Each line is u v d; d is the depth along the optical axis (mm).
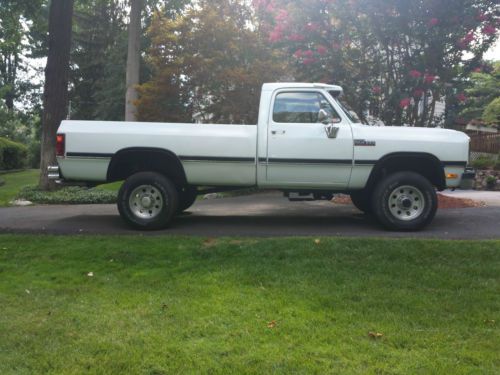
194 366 3176
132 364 3211
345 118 7105
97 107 27000
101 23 30516
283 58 11766
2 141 24516
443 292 4465
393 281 4742
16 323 3863
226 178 7176
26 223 8023
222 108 14047
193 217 8727
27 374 3102
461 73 9961
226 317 3939
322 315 3977
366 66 10117
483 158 19125
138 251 5789
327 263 5277
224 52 14297
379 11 9352
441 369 3109
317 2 9805
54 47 12805
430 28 9336
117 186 14219
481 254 5461
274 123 7059
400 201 7012
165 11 19953
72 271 5215
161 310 4105
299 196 7762
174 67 14203
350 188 7180
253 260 5438
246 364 3188
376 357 3273
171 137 7051
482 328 3725
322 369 3117
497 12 9195
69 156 7094
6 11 15391
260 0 11102
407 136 6992
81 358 3291
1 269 5297
